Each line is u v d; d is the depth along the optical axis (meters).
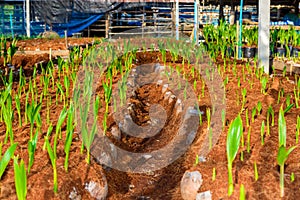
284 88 5.80
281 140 2.87
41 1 16.19
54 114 4.54
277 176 2.94
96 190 3.16
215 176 3.08
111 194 3.46
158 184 3.80
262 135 3.50
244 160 3.25
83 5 15.79
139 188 3.78
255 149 3.44
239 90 5.71
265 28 7.18
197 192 3.09
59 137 3.77
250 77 6.73
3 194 2.73
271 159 3.22
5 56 7.42
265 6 7.14
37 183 2.89
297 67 7.28
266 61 7.26
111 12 15.70
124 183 3.82
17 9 18.14
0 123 4.16
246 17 20.16
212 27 11.20
